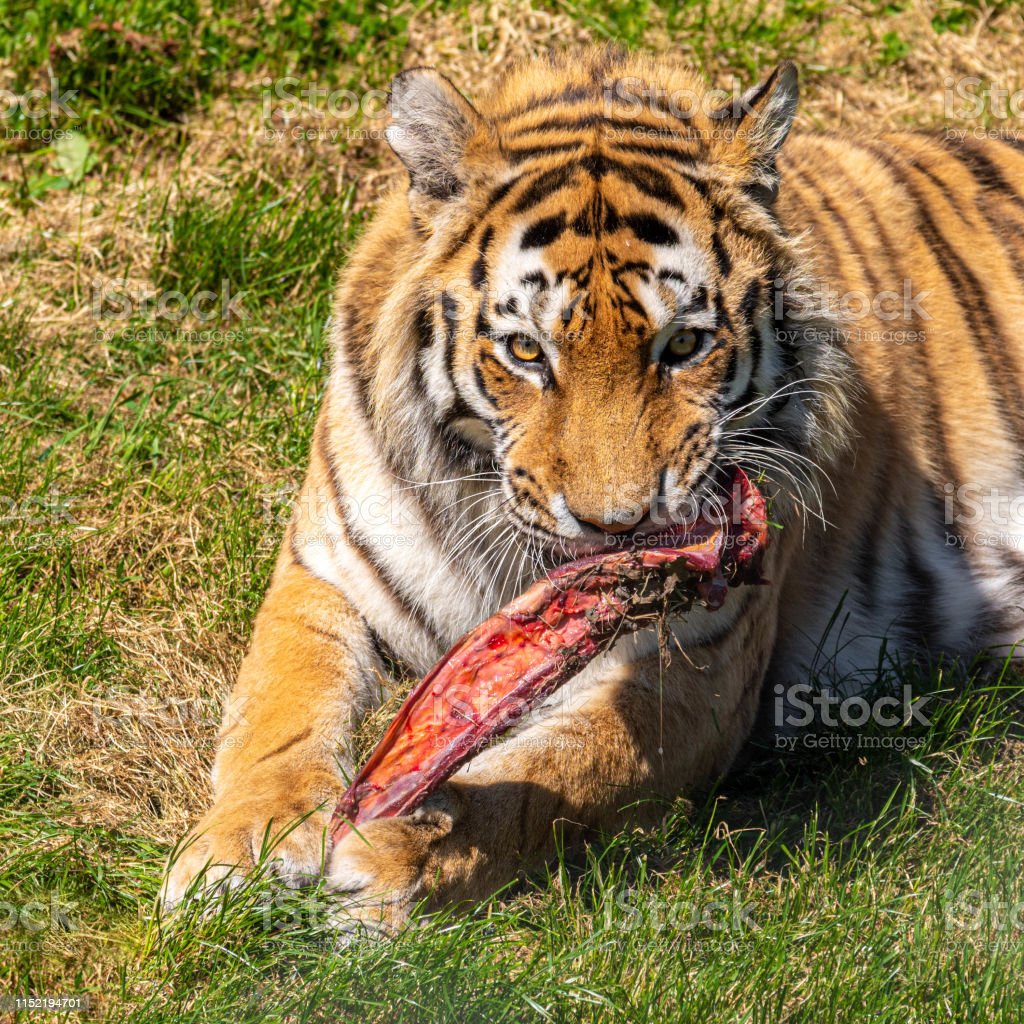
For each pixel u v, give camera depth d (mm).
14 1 13359
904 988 6383
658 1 14273
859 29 14750
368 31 13570
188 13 13508
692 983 6301
